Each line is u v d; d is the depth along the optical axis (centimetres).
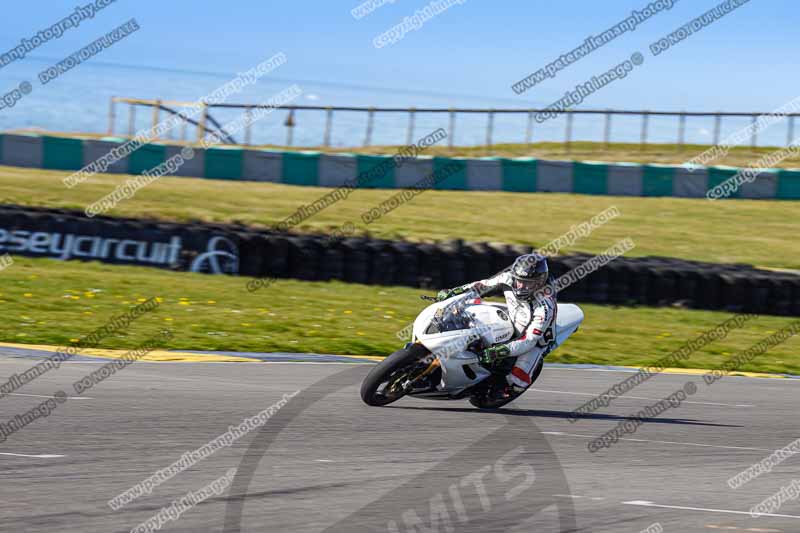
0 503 1684
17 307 4800
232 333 4575
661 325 6006
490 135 11938
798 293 6694
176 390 3058
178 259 6638
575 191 10344
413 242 6812
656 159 11688
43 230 6612
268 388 3212
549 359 4625
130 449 2175
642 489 2112
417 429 2566
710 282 6650
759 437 2903
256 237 6644
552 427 2802
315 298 5928
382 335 4859
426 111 11825
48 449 2134
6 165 9594
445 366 2822
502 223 8612
